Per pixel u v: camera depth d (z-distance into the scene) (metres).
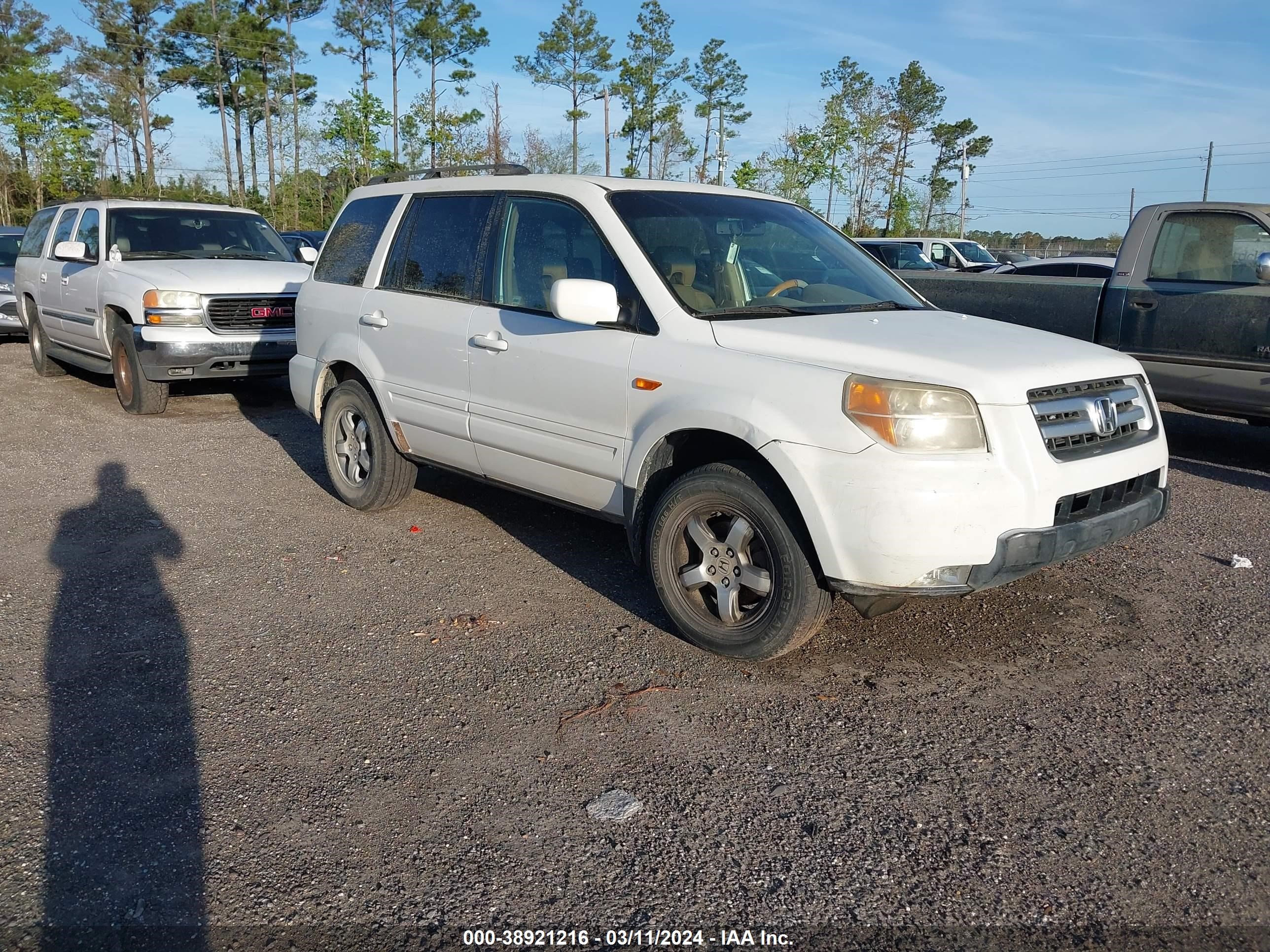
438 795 3.12
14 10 53.16
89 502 6.25
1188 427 9.03
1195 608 4.62
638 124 51.50
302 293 6.29
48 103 49.38
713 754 3.36
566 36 51.50
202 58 54.41
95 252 9.70
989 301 8.60
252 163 60.22
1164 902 2.63
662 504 4.05
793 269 4.70
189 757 3.32
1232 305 7.08
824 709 3.66
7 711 3.60
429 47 52.78
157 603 4.64
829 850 2.86
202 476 6.95
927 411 3.42
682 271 4.28
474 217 5.12
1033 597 4.75
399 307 5.39
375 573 5.05
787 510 3.68
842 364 3.60
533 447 4.65
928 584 3.44
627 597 4.74
